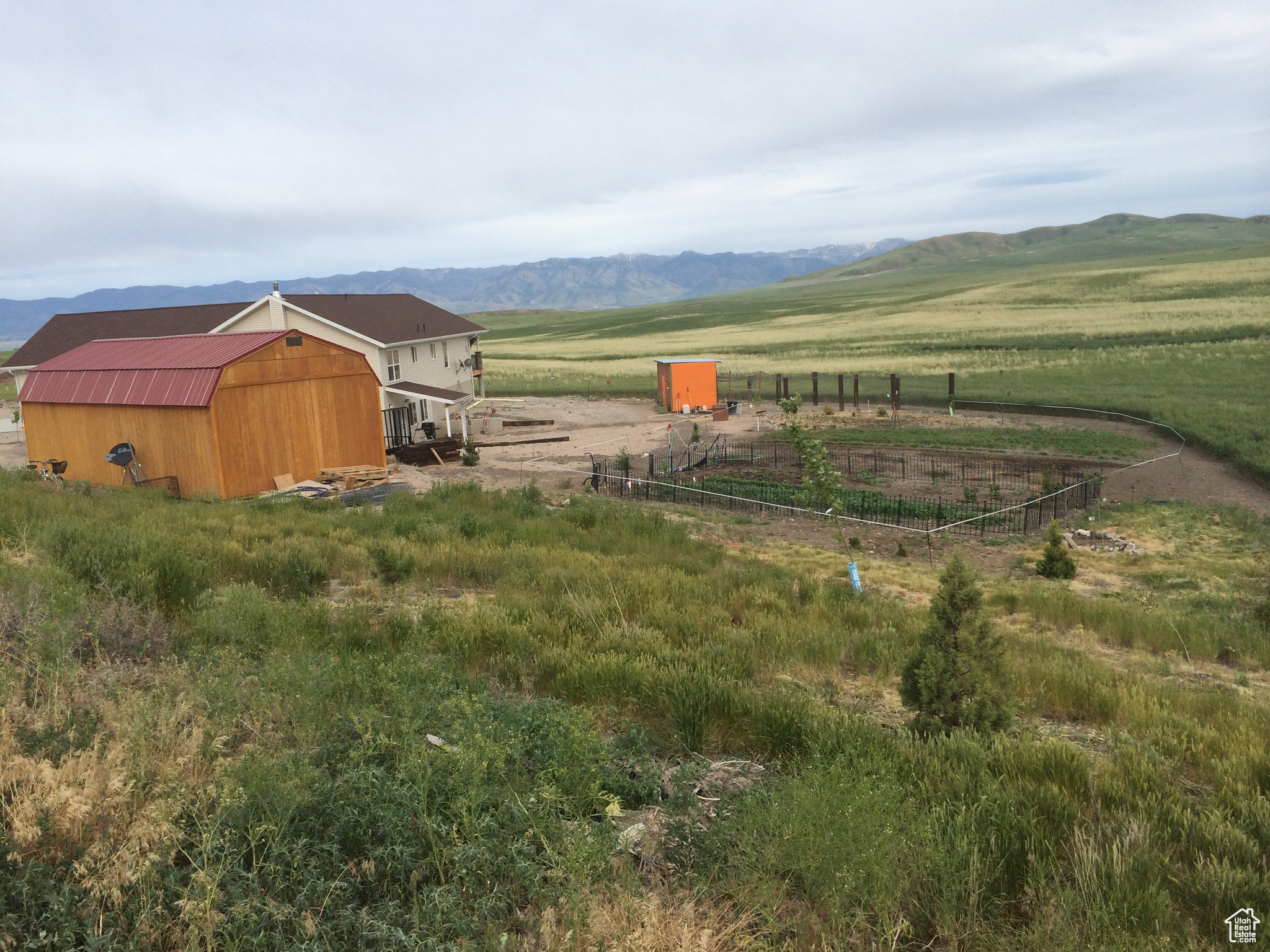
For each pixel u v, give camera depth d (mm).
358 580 11906
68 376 26641
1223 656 12453
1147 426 37812
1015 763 5961
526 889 4000
